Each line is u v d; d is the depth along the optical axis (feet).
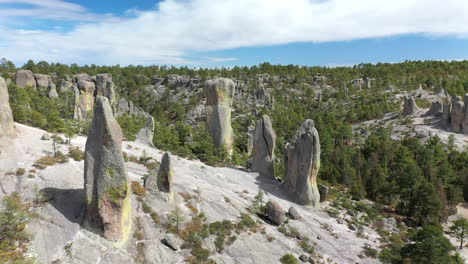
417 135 364.58
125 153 182.29
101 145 103.65
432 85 616.39
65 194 119.75
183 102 634.02
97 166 104.94
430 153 299.58
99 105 103.60
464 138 338.95
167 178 136.67
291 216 153.79
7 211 98.43
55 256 95.66
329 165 281.74
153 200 132.98
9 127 152.25
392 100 548.31
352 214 179.52
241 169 220.64
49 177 128.67
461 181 257.96
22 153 142.92
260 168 208.03
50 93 348.79
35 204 111.96
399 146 320.50
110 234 104.63
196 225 128.47
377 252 137.18
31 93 305.94
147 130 235.61
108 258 99.19
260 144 207.51
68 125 225.15
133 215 120.98
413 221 198.08
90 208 105.50
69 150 163.22
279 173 251.60
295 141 182.80
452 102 364.79
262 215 152.25
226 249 120.88
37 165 135.44
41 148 154.81
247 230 134.10
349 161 297.94
